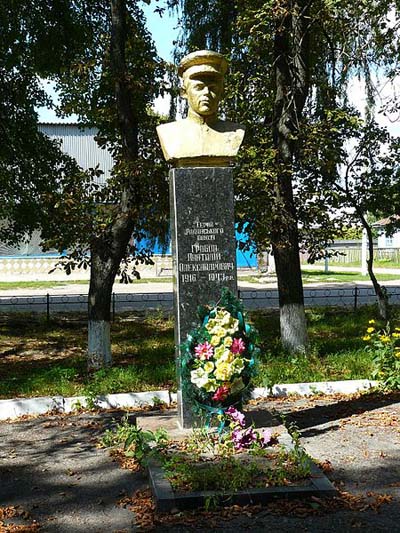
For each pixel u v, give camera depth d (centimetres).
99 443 618
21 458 583
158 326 1405
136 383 832
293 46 980
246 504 454
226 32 1208
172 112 1098
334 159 1005
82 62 993
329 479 505
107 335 931
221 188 594
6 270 3050
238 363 539
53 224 1012
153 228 962
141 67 970
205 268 589
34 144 1305
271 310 1641
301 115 1002
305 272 3406
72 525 441
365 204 1307
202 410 555
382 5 1015
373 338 923
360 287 2331
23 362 1045
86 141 3347
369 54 1105
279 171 942
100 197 952
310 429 641
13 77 1273
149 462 516
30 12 1221
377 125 1261
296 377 852
